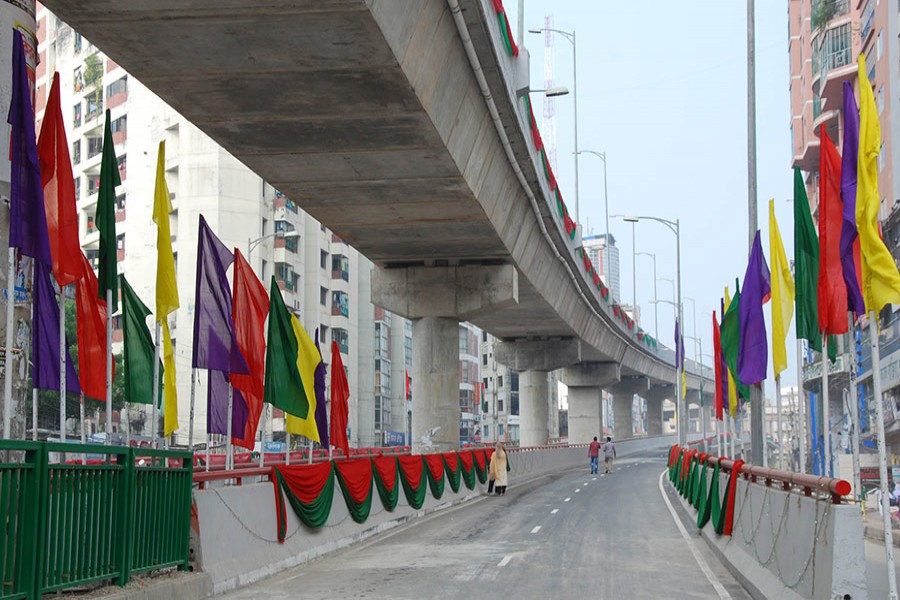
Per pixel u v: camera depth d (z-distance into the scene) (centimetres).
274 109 1905
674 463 3869
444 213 2741
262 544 1563
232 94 1828
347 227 2919
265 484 1616
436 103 1966
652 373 10006
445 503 2986
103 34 1570
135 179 6762
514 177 2925
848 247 1147
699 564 1631
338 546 1917
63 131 1145
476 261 3506
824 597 973
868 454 3878
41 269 1216
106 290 1242
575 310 5325
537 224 3531
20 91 1045
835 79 5675
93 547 1045
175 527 1279
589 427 7619
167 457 1266
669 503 3033
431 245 3206
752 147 2358
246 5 1456
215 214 6391
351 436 7944
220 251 1522
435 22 1777
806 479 1073
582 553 1773
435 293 3509
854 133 1126
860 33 5603
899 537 2138
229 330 1511
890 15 4462
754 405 2191
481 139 2414
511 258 3456
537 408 5978
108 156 1241
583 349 6650
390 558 1755
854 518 954
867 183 1041
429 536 2148
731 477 1656
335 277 7750
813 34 6138
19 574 884
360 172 2323
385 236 3055
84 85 7319
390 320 9338
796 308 1447
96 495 1052
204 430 6234
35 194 1038
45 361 1217
